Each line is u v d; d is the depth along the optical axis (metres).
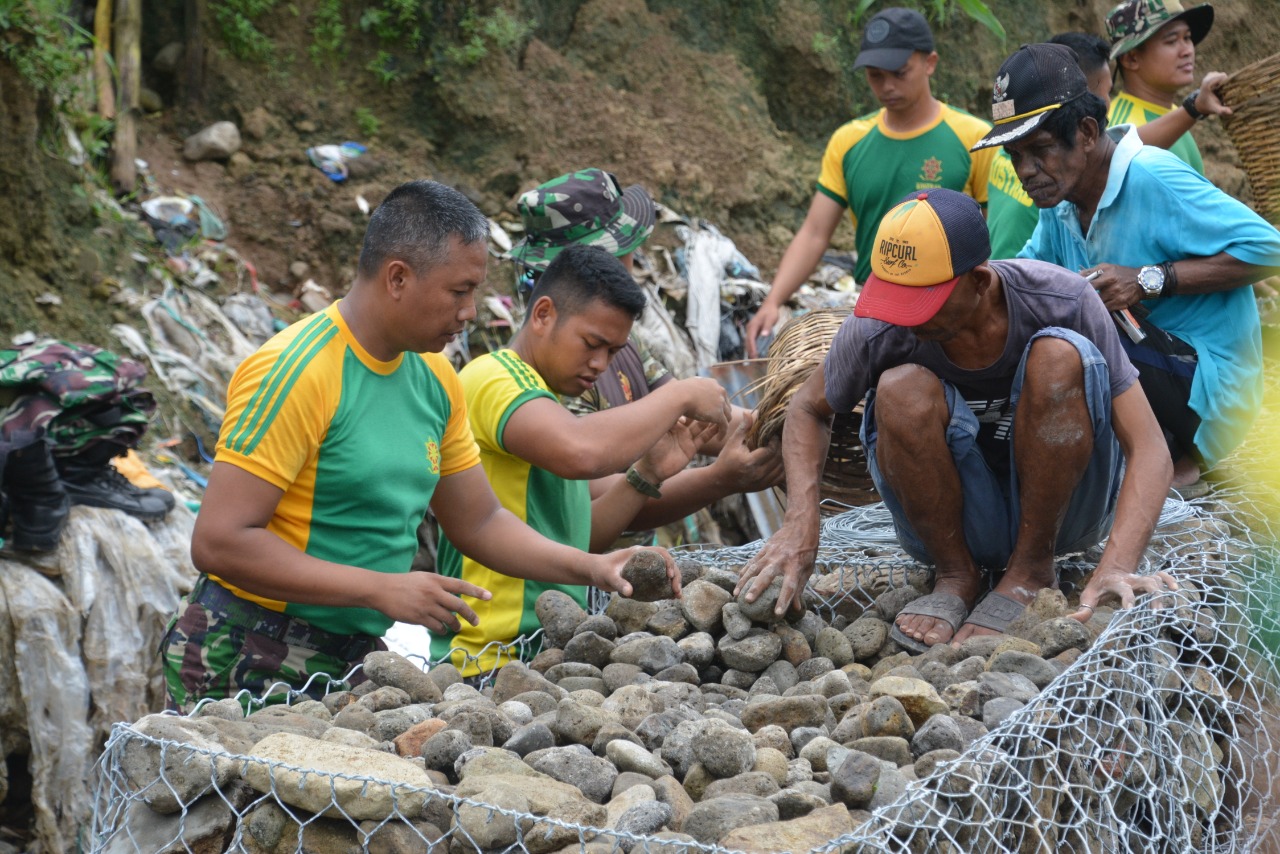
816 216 6.02
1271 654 3.15
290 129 7.20
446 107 7.36
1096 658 2.54
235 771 2.20
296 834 2.15
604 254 3.39
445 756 2.38
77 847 4.51
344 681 2.96
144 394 4.94
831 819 2.09
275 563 2.77
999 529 3.17
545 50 7.65
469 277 2.80
